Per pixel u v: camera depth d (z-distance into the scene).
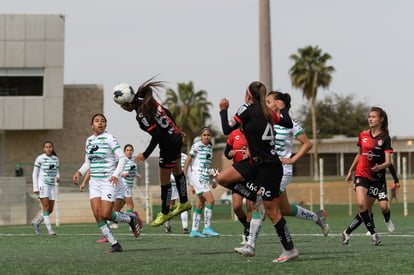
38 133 61.44
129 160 20.67
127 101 10.72
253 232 10.03
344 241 12.87
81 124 62.00
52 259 10.33
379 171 12.91
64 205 38.16
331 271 8.30
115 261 9.70
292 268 8.60
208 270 8.45
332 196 59.09
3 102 59.00
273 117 9.31
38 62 59.31
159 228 22.66
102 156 12.28
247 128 9.32
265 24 38.47
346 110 108.19
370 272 8.22
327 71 82.06
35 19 59.34
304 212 11.45
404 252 10.80
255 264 9.07
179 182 12.04
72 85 61.94
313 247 12.33
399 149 77.19
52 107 59.50
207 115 93.25
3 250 13.38
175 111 92.38
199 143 17.58
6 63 59.06
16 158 61.00
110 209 12.22
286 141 12.52
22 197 40.75
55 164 19.67
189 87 93.00
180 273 8.20
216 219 33.81
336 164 81.88
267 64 38.62
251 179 9.85
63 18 59.47
